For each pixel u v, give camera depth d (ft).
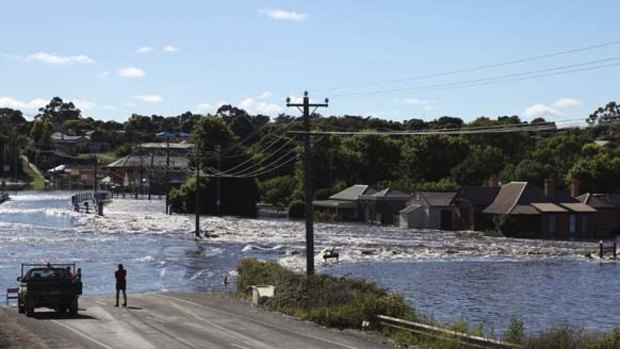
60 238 308.19
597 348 87.56
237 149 502.79
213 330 107.96
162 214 460.14
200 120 516.73
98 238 312.50
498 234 370.94
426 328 101.30
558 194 383.86
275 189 558.97
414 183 506.07
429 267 240.73
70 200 595.47
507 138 610.24
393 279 210.59
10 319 116.26
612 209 386.52
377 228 404.36
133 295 161.27
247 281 161.79
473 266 245.65
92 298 152.97
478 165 513.45
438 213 407.64
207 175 470.39
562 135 613.11
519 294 185.26
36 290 121.19
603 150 526.98
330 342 99.45
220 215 484.74
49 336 99.30
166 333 104.17
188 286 189.88
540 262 260.21
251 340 99.50
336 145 561.84
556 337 91.35
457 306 165.68
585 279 216.13
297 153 542.57
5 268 214.48
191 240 313.53
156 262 239.71
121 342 95.86
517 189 383.24
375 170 556.92
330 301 125.18
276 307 134.21
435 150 541.34
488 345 91.35
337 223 444.96
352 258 261.44
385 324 110.73
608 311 161.38
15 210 476.95
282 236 337.31
